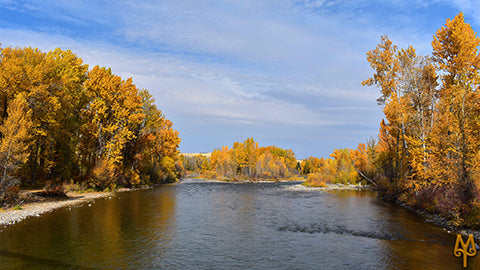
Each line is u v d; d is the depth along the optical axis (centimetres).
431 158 2388
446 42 2853
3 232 1541
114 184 4141
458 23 2728
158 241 1491
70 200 2859
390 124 3456
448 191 2044
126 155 4872
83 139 3956
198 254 1296
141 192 4059
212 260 1220
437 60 2948
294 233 1730
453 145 2012
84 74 4184
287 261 1223
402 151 3459
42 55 3216
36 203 2489
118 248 1344
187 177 10112
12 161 2208
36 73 2789
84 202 2773
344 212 2541
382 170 4969
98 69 3975
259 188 5584
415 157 2689
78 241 1433
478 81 2586
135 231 1686
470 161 1916
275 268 1138
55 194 2906
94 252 1272
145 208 2544
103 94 3919
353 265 1178
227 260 1223
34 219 1895
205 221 2042
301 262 1212
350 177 6712
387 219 2200
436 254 1322
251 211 2555
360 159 6750
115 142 4075
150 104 5519
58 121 3250
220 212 2455
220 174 9356
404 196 3008
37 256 1190
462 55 2667
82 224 1806
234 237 1614
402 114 3025
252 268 1134
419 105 2981
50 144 3584
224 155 9800
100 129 3909
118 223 1881
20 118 2273
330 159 7500
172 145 6756
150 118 5528
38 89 2762
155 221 1988
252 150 9800
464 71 2689
